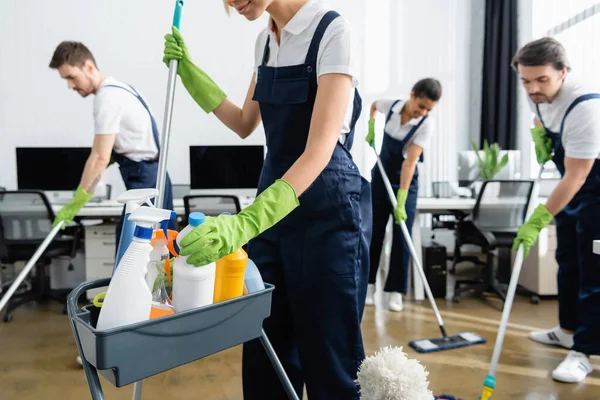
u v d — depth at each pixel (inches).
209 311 30.2
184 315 28.6
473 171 157.2
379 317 119.2
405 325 112.8
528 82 76.3
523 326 111.7
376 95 191.8
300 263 47.9
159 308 31.4
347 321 48.2
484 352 95.4
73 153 146.8
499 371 86.6
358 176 49.8
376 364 34.7
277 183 35.8
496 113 192.4
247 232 32.5
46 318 121.2
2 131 169.0
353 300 48.1
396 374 33.8
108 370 27.4
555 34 174.1
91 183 82.0
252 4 38.4
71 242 127.8
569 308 94.9
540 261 132.3
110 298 27.8
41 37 169.8
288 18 45.8
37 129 171.0
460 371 86.4
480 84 198.7
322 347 47.9
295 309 48.6
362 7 189.2
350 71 41.0
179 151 178.1
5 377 85.6
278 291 50.5
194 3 177.8
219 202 129.8
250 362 52.4
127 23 174.9
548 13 177.6
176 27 49.2
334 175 47.2
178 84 176.6
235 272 32.9
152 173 87.3
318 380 48.2
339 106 40.5
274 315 50.8
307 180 37.2
